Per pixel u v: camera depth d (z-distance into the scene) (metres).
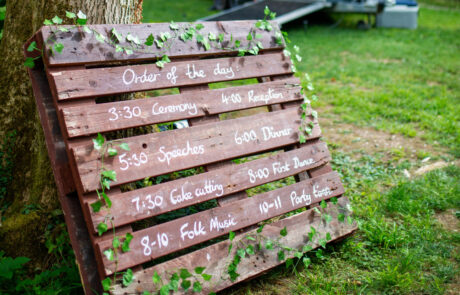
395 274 3.25
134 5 3.80
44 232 3.37
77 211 2.78
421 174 5.16
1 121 3.81
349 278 3.34
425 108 7.39
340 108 7.39
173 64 3.23
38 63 2.88
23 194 3.67
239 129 3.40
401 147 5.97
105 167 2.75
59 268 3.20
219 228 3.10
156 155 2.96
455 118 6.83
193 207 3.98
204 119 3.30
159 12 15.93
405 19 14.76
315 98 3.99
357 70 9.78
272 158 3.50
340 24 15.48
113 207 2.73
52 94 2.75
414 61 10.60
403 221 4.10
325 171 3.82
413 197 4.52
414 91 8.28
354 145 6.06
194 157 3.12
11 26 3.81
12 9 3.80
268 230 3.29
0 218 3.60
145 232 2.80
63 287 3.04
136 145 2.90
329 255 3.60
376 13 14.83
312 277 3.28
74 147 2.67
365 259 3.54
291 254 3.33
